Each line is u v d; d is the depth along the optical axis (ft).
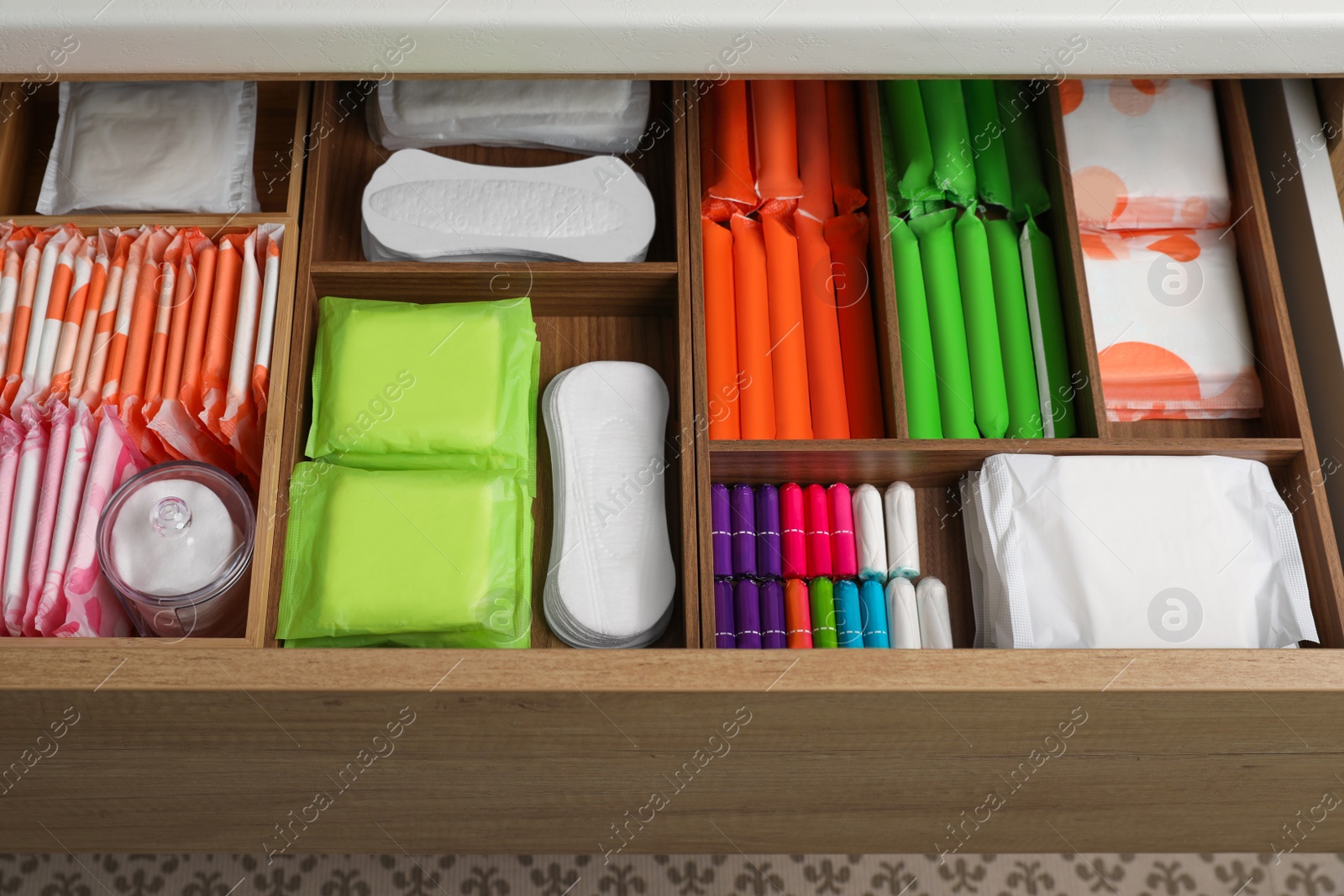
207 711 3.48
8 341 3.98
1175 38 3.63
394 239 4.27
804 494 4.34
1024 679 3.43
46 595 3.59
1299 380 4.20
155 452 4.08
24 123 4.61
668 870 4.94
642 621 3.93
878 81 4.88
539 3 3.53
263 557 3.70
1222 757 3.90
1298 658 3.49
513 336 4.21
